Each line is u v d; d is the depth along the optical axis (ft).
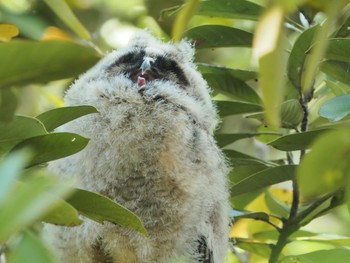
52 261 11.52
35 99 36.78
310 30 25.13
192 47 32.86
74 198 17.52
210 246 28.71
